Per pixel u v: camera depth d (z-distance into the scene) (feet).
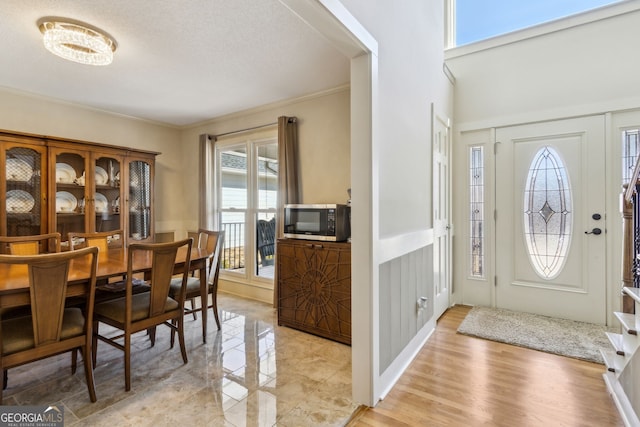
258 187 12.75
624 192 6.81
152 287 6.55
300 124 11.14
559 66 9.89
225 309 11.29
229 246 13.82
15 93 10.26
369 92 5.53
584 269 9.62
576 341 8.25
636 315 5.33
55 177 10.02
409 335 7.45
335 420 5.27
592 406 5.66
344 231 8.92
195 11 6.28
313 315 8.87
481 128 11.18
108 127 12.68
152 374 6.74
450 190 11.43
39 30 6.78
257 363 7.24
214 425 5.14
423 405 5.72
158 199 14.28
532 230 10.44
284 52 7.97
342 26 4.72
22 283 5.23
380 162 6.05
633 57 8.90
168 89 10.34
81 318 6.01
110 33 7.03
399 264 6.91
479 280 11.38
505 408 5.62
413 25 7.77
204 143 13.69
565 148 9.86
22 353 5.11
